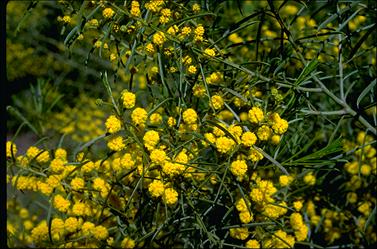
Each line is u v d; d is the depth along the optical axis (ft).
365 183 1.57
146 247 1.36
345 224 1.57
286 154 1.42
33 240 1.31
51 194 1.23
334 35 1.35
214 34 1.28
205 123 1.11
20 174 1.20
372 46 1.34
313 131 1.57
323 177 1.42
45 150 1.22
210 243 1.24
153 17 1.13
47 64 3.07
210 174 1.10
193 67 1.12
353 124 1.62
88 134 2.31
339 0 1.28
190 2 1.28
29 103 2.82
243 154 1.12
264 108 1.11
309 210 1.52
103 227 1.22
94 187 1.20
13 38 3.01
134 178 1.19
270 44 1.57
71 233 1.28
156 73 1.21
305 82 1.19
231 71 1.21
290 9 1.83
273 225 1.24
